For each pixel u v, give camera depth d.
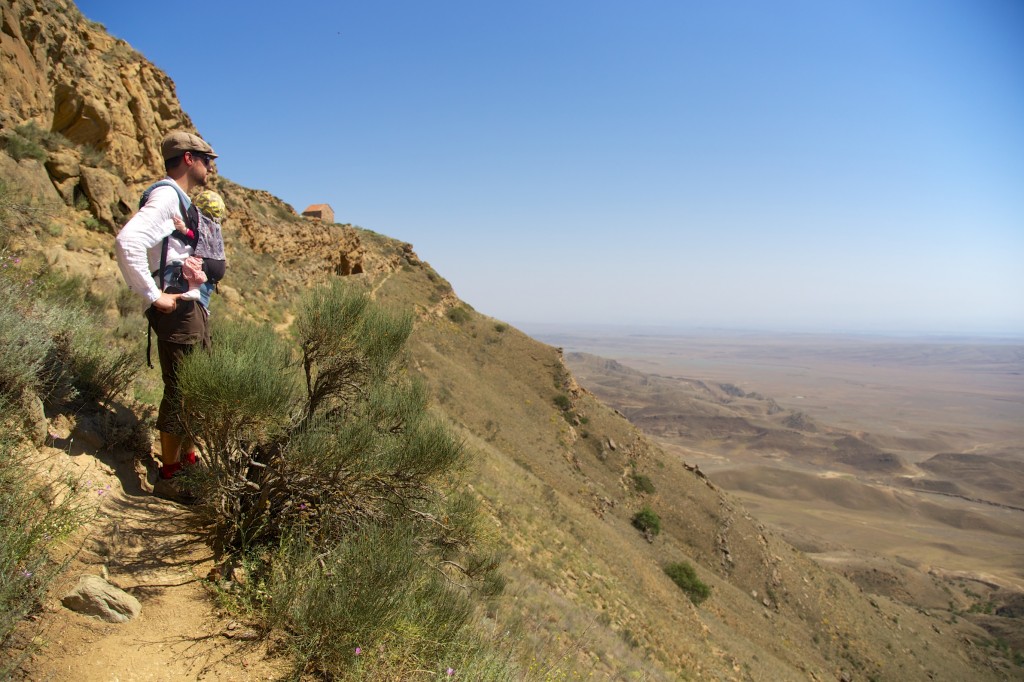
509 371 62.81
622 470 57.19
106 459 4.02
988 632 93.25
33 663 2.31
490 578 5.89
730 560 50.59
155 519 3.70
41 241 9.03
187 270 3.69
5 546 2.43
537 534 17.70
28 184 11.25
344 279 5.05
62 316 4.68
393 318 4.92
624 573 23.64
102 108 16.66
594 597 15.56
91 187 12.88
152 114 20.12
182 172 3.92
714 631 25.75
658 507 54.16
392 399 4.68
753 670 22.52
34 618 2.51
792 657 36.19
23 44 13.90
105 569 3.03
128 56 19.94
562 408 60.59
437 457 4.33
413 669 3.18
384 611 3.08
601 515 42.53
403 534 3.83
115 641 2.63
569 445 55.97
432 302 67.75
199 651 2.79
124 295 8.72
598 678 7.10
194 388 3.44
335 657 3.00
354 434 3.93
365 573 3.21
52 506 3.03
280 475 3.87
